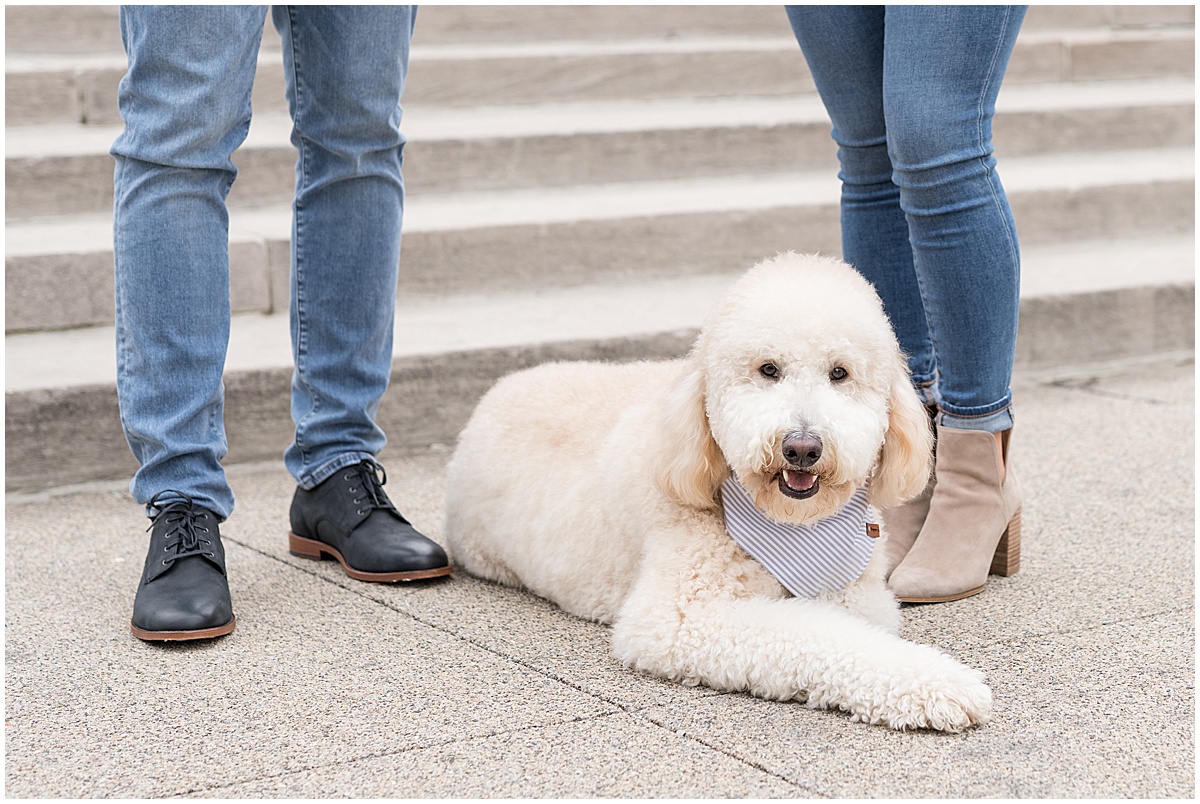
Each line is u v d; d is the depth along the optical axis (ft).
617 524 7.21
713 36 21.40
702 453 6.60
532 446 8.07
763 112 18.92
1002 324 7.70
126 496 10.75
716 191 16.92
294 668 6.75
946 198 7.41
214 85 7.28
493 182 16.57
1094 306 14.99
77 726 6.00
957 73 7.18
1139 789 5.22
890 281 8.54
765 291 6.54
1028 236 17.38
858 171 8.46
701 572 6.59
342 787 5.32
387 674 6.65
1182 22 24.07
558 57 18.85
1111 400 13.53
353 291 8.57
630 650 6.56
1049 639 7.10
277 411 11.59
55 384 10.80
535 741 5.76
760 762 5.51
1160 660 6.73
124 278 7.49
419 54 18.34
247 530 9.64
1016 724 5.92
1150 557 8.60
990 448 7.93
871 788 5.25
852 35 8.01
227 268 7.84
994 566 8.32
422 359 11.98
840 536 6.76
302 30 8.14
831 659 6.01
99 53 17.42
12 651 7.04
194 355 7.59
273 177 15.29
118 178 7.54
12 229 13.84
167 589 7.29
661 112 18.84
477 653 6.97
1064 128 19.77
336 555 8.64
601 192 16.88
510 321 13.44
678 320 13.44
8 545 9.21
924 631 7.27
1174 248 17.52
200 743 5.79
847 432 6.20
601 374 8.46
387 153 8.56
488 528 8.29
